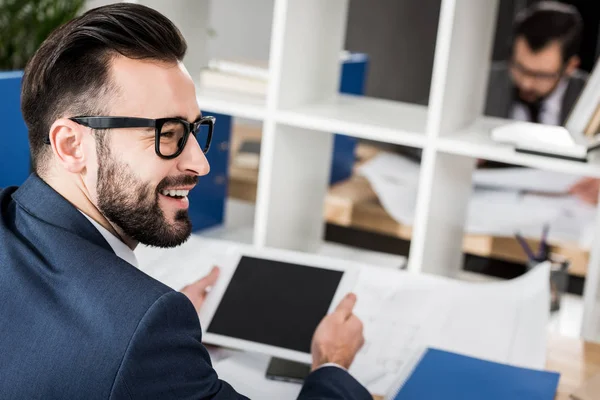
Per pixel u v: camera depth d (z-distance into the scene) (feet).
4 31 10.50
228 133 8.87
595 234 6.14
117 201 3.64
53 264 3.42
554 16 11.59
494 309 5.51
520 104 12.03
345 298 4.81
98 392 3.12
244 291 5.19
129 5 3.71
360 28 12.40
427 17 12.12
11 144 7.34
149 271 5.82
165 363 3.27
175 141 3.72
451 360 4.85
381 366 4.96
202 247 6.16
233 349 5.14
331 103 7.33
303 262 5.32
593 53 11.58
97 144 3.57
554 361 5.16
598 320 6.22
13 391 3.19
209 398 3.49
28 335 3.24
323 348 4.49
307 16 6.75
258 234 6.86
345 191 10.76
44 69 3.55
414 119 6.97
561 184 11.17
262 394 4.67
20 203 3.67
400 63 12.37
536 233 9.87
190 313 3.43
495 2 7.13
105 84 3.52
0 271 3.41
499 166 11.60
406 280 5.83
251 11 13.25
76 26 3.57
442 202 6.77
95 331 3.20
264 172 6.73
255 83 7.14
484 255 10.07
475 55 6.82
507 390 4.56
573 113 6.40
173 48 3.69
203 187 8.66
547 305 5.54
